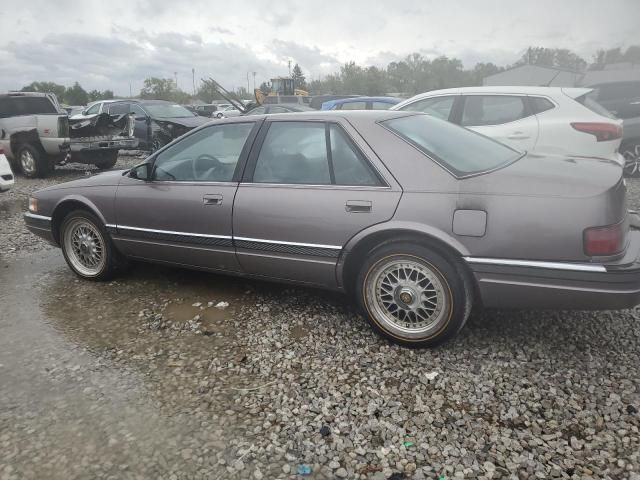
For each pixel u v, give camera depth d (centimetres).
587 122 592
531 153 349
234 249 366
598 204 261
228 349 322
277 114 365
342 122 332
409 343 313
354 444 233
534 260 272
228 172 370
